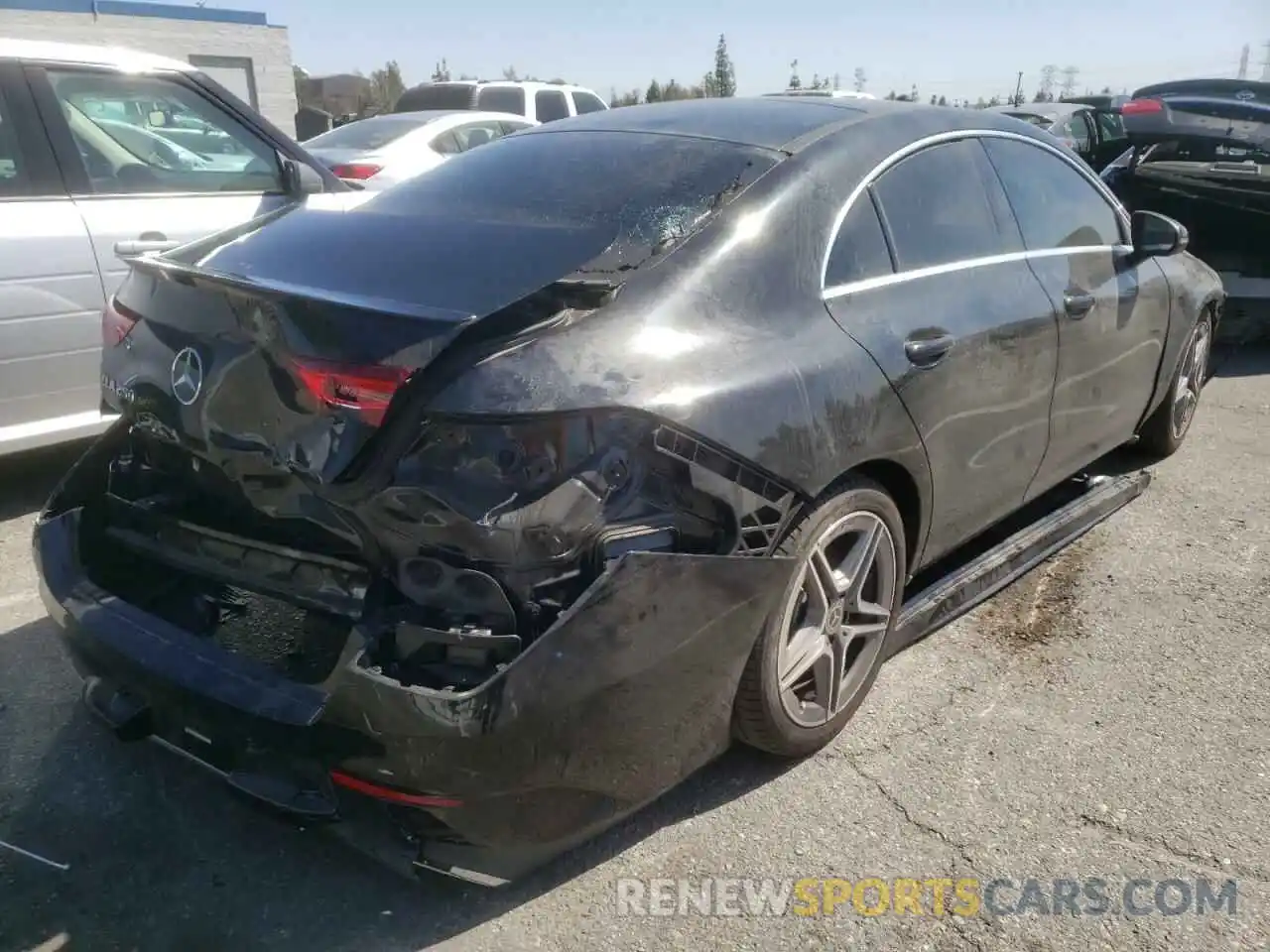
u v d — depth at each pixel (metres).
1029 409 3.34
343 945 2.22
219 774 2.30
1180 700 3.07
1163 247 3.94
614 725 2.12
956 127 3.30
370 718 1.98
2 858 2.45
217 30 21.12
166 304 2.43
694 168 2.72
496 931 2.26
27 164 4.18
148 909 2.31
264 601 2.29
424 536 2.02
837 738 2.90
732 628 2.31
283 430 2.11
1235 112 6.57
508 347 2.08
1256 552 4.02
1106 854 2.47
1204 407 5.94
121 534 2.59
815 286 2.62
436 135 8.64
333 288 2.28
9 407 4.15
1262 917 2.28
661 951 2.21
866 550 2.75
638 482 2.12
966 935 2.24
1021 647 3.38
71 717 3.00
